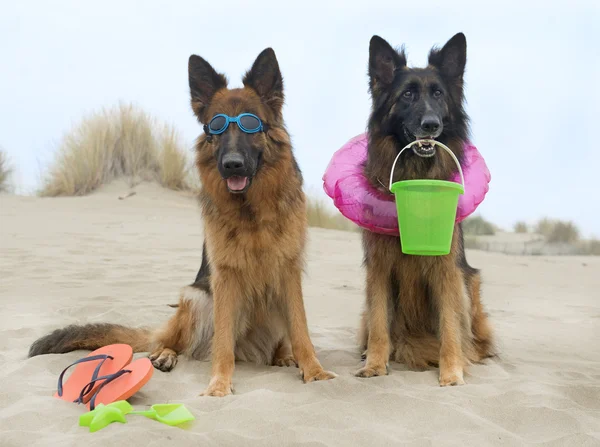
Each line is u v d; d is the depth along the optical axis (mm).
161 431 1757
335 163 2570
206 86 2445
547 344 2859
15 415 1843
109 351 2188
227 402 1981
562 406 1968
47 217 6348
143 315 2979
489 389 2102
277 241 2311
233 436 1762
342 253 5617
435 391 2092
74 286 3543
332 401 1979
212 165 2330
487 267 5750
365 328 2590
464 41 2541
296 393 2066
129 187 8375
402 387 2164
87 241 5078
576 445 1739
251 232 2291
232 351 2271
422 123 2350
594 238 10500
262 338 2486
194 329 2457
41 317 2924
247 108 2326
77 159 8273
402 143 2457
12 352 2445
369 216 2367
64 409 1903
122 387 2008
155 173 8680
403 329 2520
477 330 2574
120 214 6879
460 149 2514
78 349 2443
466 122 2561
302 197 2416
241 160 2203
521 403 1977
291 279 2344
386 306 2434
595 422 1869
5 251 4484
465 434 1789
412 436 1795
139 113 8766
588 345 2852
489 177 2541
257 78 2404
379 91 2529
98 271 3949
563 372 2336
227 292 2314
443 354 2301
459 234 2438
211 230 2328
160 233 5719
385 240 2404
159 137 8781
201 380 2254
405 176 2453
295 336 2311
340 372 2357
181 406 1889
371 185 2453
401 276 2451
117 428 1775
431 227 2154
